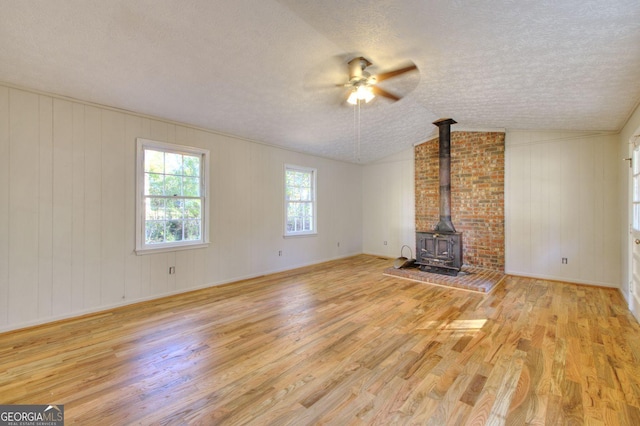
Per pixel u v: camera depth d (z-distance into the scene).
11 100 2.77
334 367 2.14
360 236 7.23
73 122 3.11
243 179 4.73
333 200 6.50
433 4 1.82
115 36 2.19
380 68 2.78
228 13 2.02
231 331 2.76
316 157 6.10
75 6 1.88
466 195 5.35
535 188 4.70
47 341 2.55
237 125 4.17
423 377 2.01
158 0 1.87
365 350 2.39
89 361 2.23
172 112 3.59
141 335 2.67
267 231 5.11
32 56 2.35
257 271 4.94
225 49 2.44
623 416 1.62
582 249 4.34
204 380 1.99
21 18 1.95
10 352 2.36
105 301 3.33
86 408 1.71
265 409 1.70
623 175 3.73
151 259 3.70
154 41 2.28
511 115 4.02
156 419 1.62
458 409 1.69
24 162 2.83
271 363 2.20
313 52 2.52
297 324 2.92
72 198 3.11
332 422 1.60
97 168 3.26
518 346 2.43
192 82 2.95
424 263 4.95
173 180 3.94
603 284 4.18
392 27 2.13
